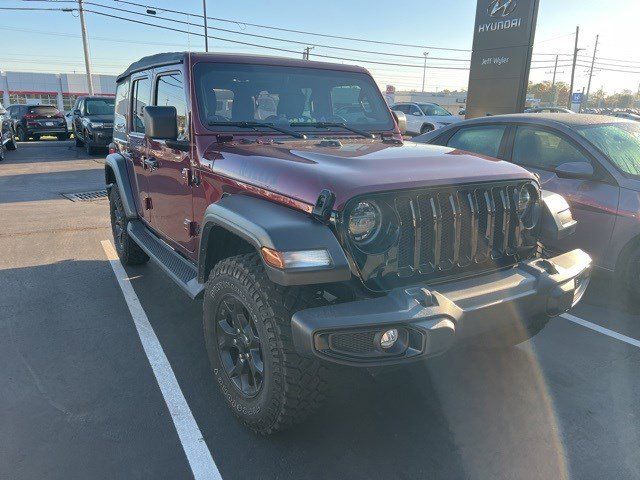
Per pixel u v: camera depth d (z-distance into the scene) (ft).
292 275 7.02
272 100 11.94
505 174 8.92
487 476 8.02
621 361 11.65
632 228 13.96
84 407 9.84
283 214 7.91
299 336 7.15
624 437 8.95
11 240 21.97
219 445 8.75
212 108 11.15
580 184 15.10
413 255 7.98
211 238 9.68
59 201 31.04
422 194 8.00
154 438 8.93
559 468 8.18
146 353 12.00
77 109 63.87
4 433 9.02
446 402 9.99
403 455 8.50
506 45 43.14
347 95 13.10
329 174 7.86
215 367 9.75
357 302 7.24
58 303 14.94
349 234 7.45
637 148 15.34
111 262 18.90
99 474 8.04
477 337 8.50
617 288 14.65
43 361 11.58
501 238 9.07
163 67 12.59
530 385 10.60
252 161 9.25
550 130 16.22
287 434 9.00
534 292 8.33
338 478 8.01
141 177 15.08
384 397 10.13
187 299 15.28
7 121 58.08
